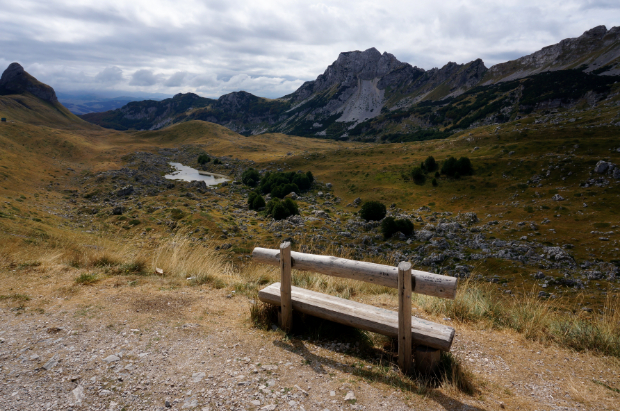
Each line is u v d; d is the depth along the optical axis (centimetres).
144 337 377
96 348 347
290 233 5622
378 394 291
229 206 8219
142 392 277
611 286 3503
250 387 290
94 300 490
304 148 19175
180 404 263
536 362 395
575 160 8206
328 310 382
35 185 8575
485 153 10444
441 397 294
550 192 7306
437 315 534
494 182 8475
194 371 312
